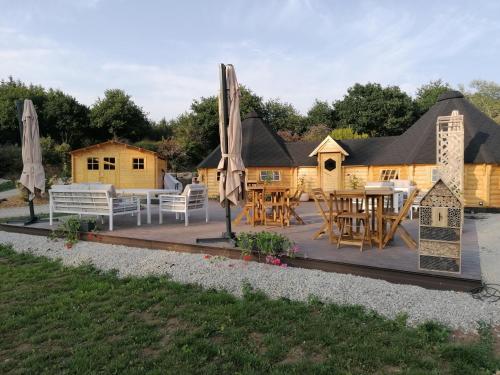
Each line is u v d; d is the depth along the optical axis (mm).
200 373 2926
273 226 9242
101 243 7488
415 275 4676
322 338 3457
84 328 3754
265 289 4719
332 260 5332
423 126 16641
